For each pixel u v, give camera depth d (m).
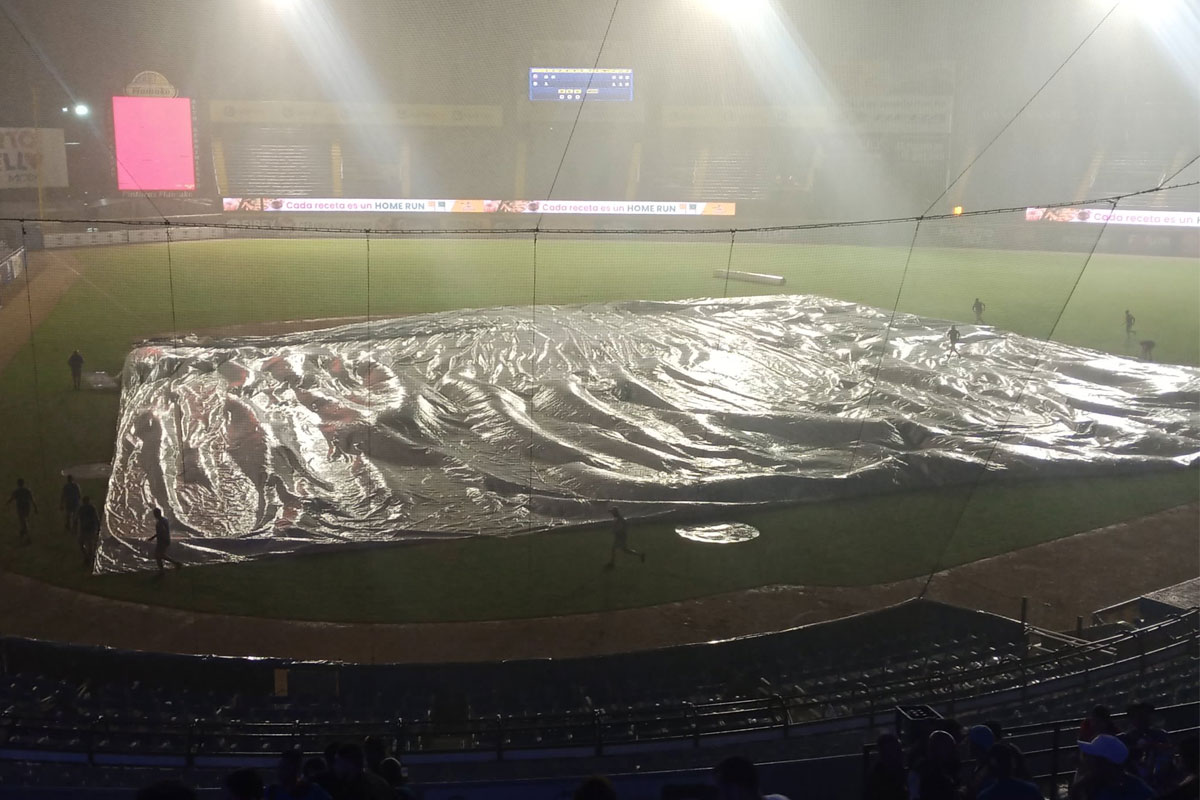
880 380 31.61
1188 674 13.19
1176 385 31.48
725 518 22.05
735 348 35.22
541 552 20.08
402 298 48.94
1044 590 18.91
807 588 18.73
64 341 37.59
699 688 13.98
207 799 9.41
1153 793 6.44
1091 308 46.22
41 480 23.28
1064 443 26.66
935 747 6.59
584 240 75.56
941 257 65.75
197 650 16.02
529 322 38.81
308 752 11.32
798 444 26.08
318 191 80.00
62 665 14.00
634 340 35.88
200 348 33.66
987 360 34.50
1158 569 19.84
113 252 62.91
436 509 21.77
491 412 27.33
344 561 19.50
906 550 20.53
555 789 9.49
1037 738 10.69
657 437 25.80
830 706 13.21
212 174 78.50
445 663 13.67
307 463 23.69
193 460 23.78
